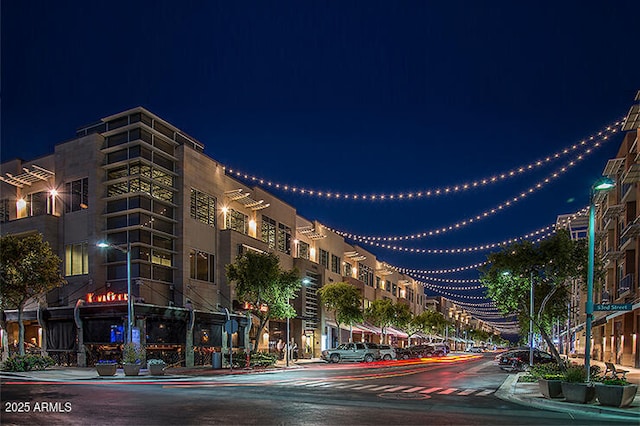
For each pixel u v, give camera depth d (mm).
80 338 32844
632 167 34344
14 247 30047
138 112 37188
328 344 56906
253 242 44938
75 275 36281
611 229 49500
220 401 16234
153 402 15898
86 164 37156
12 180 39812
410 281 99375
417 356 56188
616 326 45719
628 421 13562
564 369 23703
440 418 13430
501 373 31188
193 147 42562
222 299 41344
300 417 13234
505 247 26781
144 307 31734
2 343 36656
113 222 36656
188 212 38969
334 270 64312
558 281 25750
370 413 14109
